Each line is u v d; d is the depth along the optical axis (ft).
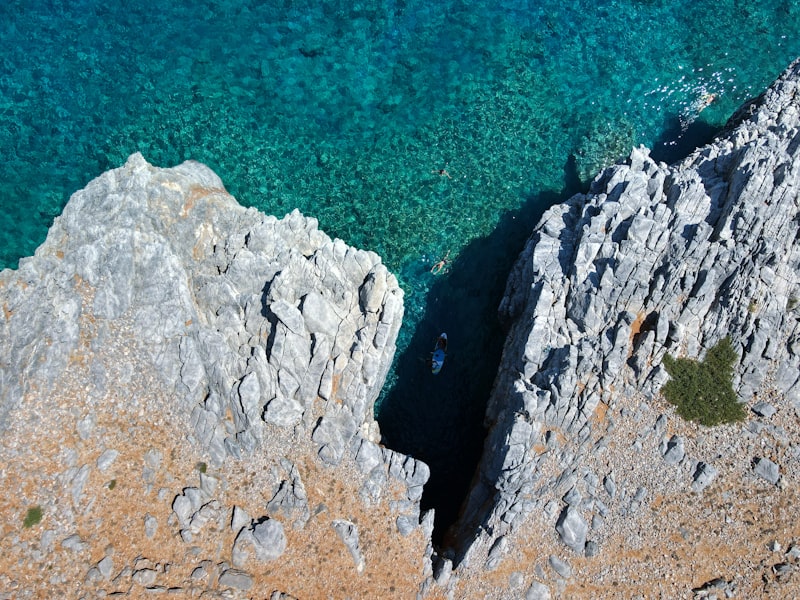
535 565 107.76
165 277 112.37
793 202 117.91
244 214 121.90
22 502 98.58
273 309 111.45
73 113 153.28
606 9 168.04
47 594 94.79
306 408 112.68
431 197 148.15
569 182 151.02
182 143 150.41
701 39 166.61
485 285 141.38
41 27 161.27
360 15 166.91
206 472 107.24
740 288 116.47
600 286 119.34
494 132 155.22
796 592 105.40
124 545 99.76
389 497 111.14
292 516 106.32
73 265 110.11
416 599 105.09
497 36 166.30
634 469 112.47
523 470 111.65
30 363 104.88
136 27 162.61
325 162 150.20
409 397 133.08
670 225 121.90
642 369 116.26
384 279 117.70
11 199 146.10
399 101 157.99
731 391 115.65
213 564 101.24
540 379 119.14
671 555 108.17
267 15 165.78
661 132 156.76
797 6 167.22
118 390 108.06
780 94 144.05
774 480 111.75
